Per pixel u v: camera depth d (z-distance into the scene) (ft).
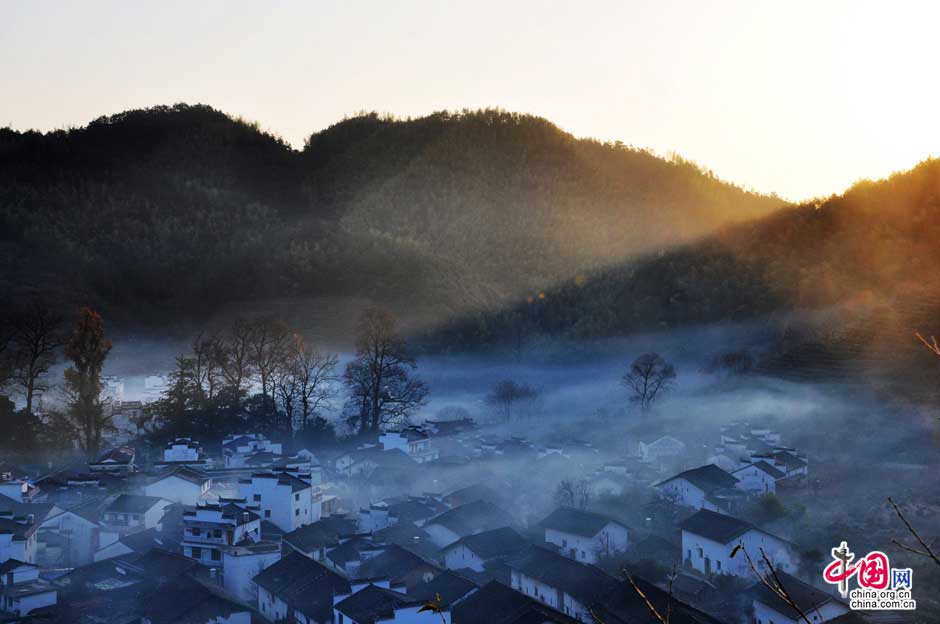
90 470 384.06
